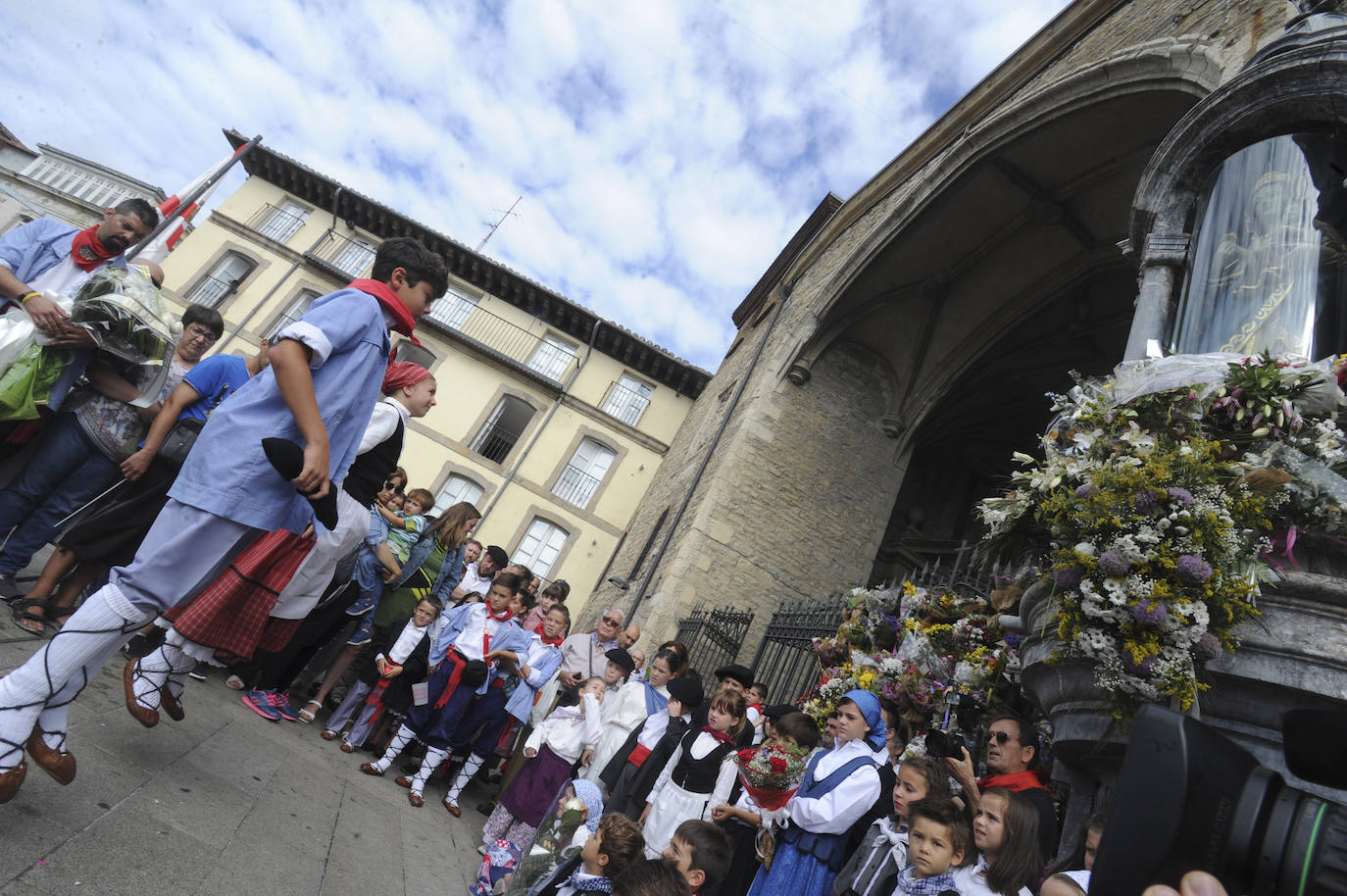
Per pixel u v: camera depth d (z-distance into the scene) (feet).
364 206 78.28
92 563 13.69
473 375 75.56
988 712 15.05
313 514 8.95
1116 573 9.70
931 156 44.06
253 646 8.96
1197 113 15.15
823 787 12.33
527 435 74.64
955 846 9.86
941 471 57.21
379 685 20.08
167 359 13.96
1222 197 14.65
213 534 7.78
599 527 72.64
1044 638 11.27
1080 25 34.55
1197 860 2.67
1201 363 11.48
